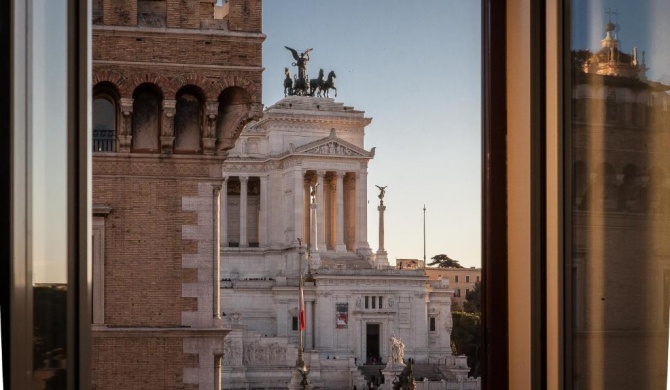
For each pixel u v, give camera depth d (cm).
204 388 4488
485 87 973
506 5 961
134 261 4516
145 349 4456
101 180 4516
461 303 19662
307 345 19638
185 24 4550
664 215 845
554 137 902
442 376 17125
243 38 4588
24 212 723
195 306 4531
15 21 712
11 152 708
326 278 19662
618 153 886
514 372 945
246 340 17700
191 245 4562
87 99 758
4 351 709
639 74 860
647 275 859
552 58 905
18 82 717
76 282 748
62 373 741
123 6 4497
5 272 711
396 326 19588
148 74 4509
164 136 4519
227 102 4653
